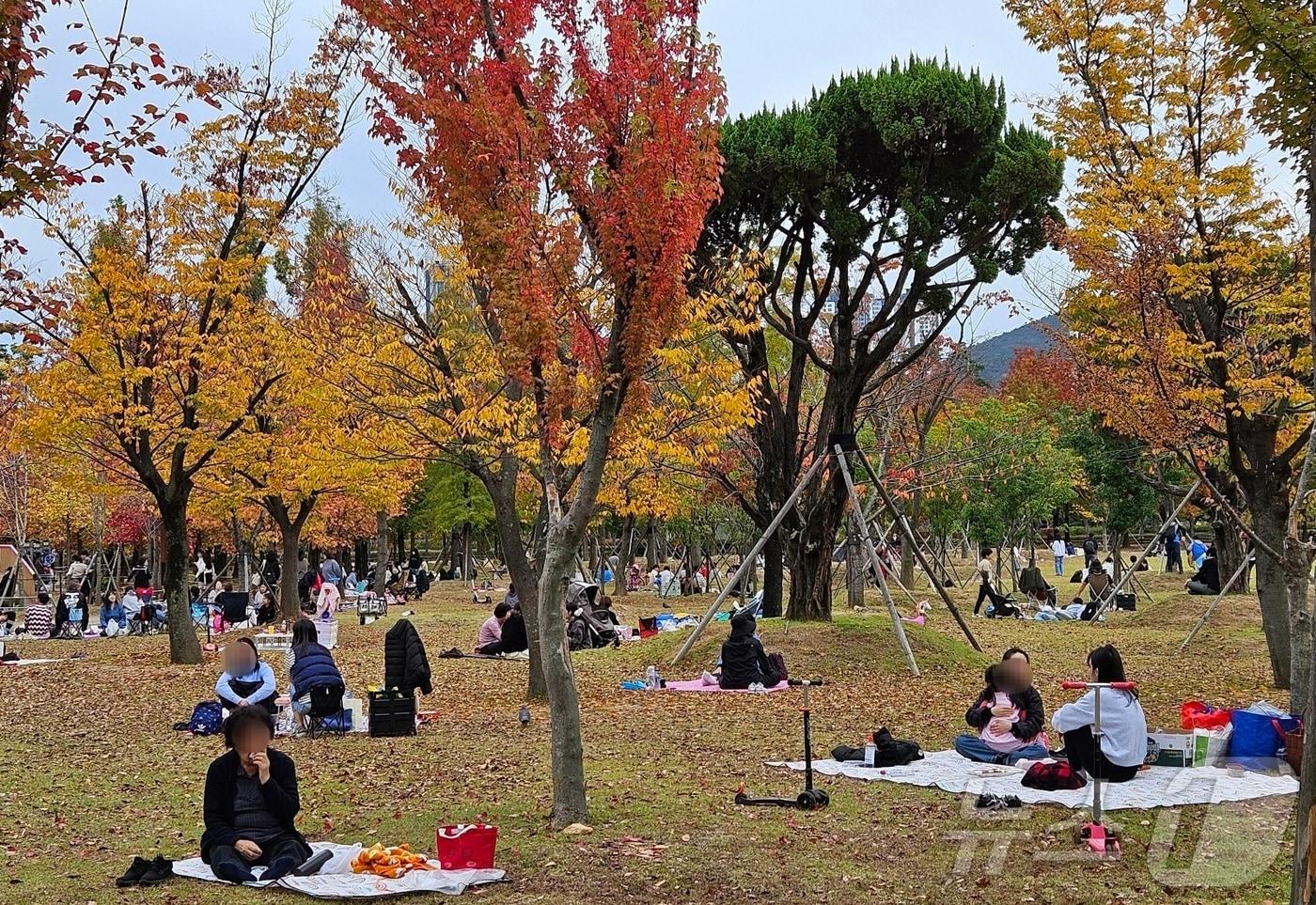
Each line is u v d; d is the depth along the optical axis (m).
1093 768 8.57
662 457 16.38
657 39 8.13
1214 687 17.14
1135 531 49.84
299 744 12.78
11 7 6.78
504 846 8.05
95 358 20.55
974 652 20.75
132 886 7.22
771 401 22.17
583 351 8.70
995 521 38.25
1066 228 16.73
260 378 21.84
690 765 11.18
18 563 38.66
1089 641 24.67
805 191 19.70
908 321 20.48
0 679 20.20
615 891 6.96
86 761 12.06
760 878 7.21
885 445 31.02
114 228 21.61
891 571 30.58
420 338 15.89
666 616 29.11
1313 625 4.23
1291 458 16.14
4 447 26.36
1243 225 14.22
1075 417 38.88
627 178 8.07
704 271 16.16
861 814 8.91
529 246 8.41
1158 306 13.95
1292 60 9.16
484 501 47.47
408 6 8.46
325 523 42.94
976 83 19.41
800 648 19.64
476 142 8.20
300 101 20.97
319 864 7.32
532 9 8.38
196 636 22.58
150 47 7.57
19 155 7.29
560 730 8.80
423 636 27.92
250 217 21.36
